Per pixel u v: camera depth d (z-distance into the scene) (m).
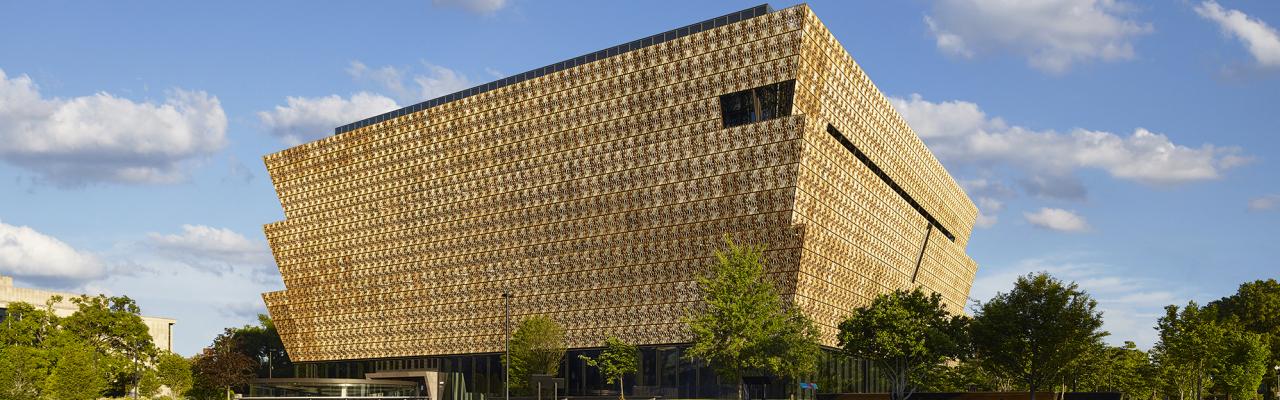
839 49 119.31
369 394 128.50
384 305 150.88
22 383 103.94
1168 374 110.81
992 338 82.69
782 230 110.31
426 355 144.62
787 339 90.19
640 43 123.50
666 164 119.56
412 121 148.25
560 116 130.12
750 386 110.56
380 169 152.38
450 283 142.25
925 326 87.56
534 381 76.75
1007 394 87.31
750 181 112.69
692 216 117.19
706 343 90.31
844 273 123.56
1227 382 98.19
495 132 137.62
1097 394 83.62
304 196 163.25
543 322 120.88
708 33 116.25
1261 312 120.56
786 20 110.12
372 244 153.00
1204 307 113.62
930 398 90.12
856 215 128.12
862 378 130.25
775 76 110.75
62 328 119.31
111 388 124.56
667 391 119.25
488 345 137.00
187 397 147.50
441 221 143.75
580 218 127.69
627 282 122.94
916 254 159.62
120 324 122.00
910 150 151.12
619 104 124.19
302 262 163.12
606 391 124.69
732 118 115.19
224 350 153.88
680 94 118.38
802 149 109.25
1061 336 79.69
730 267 93.00
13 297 150.12
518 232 134.50
